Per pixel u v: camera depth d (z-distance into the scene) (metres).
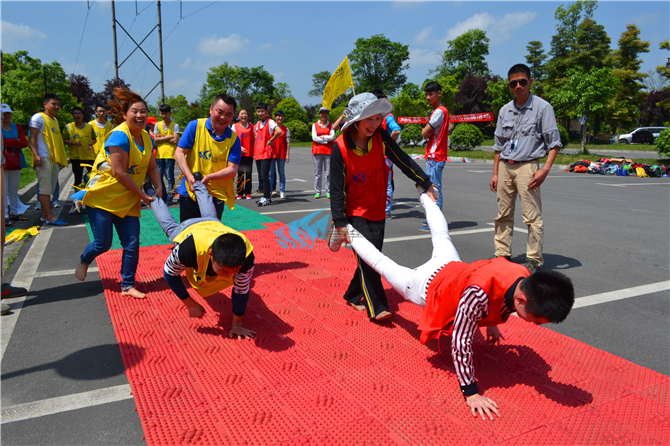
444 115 6.07
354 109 3.10
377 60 75.50
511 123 4.73
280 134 8.90
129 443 2.12
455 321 2.37
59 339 3.19
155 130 9.29
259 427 2.17
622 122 46.97
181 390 2.49
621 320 3.58
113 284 4.24
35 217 7.69
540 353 2.99
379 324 3.42
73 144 7.84
